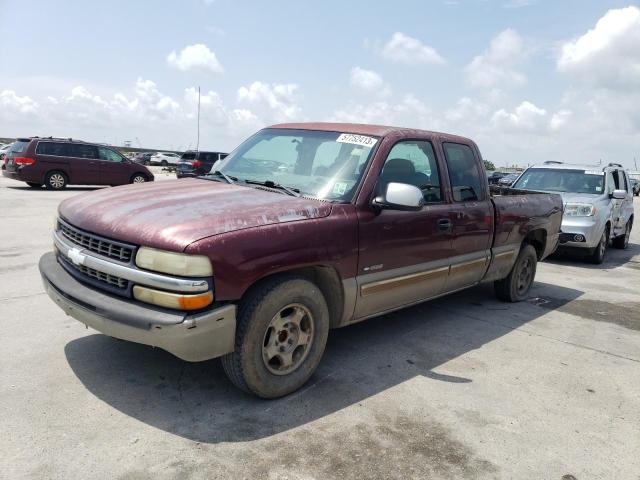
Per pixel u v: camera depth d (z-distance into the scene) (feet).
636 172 177.37
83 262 10.69
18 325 14.62
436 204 15.23
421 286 14.84
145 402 10.77
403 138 14.39
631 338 17.31
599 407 12.02
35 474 8.30
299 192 12.84
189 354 9.71
